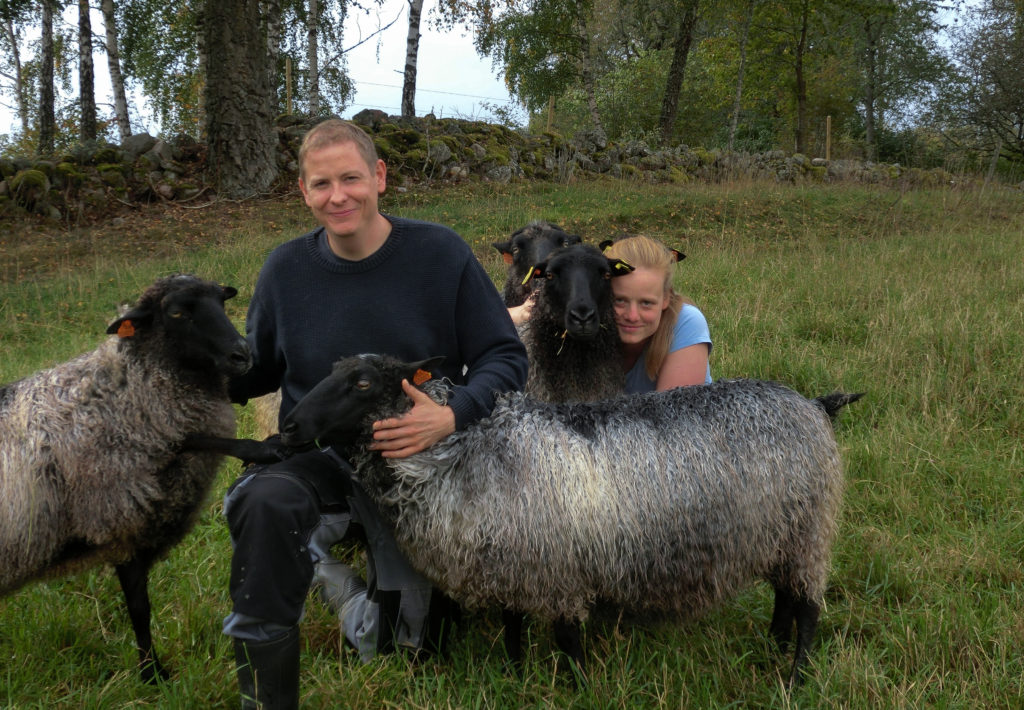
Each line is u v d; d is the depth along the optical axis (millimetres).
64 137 27969
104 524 3111
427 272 3275
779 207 15594
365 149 3141
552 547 2965
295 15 25672
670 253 4117
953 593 3629
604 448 3064
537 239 5863
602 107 34406
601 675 3072
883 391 5965
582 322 4039
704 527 3086
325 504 3020
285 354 3348
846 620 3553
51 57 22688
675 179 19469
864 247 12039
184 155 16594
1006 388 5867
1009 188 19703
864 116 41406
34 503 2984
